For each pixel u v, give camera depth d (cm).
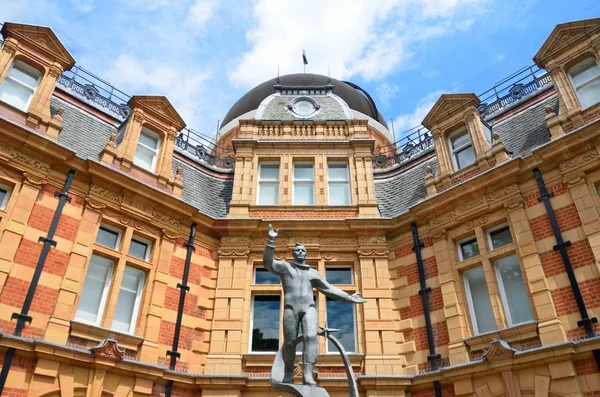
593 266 998
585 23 1241
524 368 987
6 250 983
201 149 1658
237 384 1106
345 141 1560
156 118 1438
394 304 1284
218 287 1289
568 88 1220
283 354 656
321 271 1339
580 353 926
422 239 1327
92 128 1371
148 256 1247
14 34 1210
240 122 1636
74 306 1045
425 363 1159
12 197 1042
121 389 1016
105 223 1198
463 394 1048
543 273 1061
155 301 1170
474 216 1242
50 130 1183
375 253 1348
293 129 1638
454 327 1144
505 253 1149
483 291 1181
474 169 1311
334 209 1444
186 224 1342
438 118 1453
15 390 887
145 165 1377
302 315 673
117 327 1123
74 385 957
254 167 1535
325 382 1126
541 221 1119
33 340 927
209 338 1215
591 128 1080
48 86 1230
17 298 966
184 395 1105
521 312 1095
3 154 1055
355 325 1266
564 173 1115
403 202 1462
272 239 705
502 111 1459
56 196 1120
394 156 1688
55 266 1049
